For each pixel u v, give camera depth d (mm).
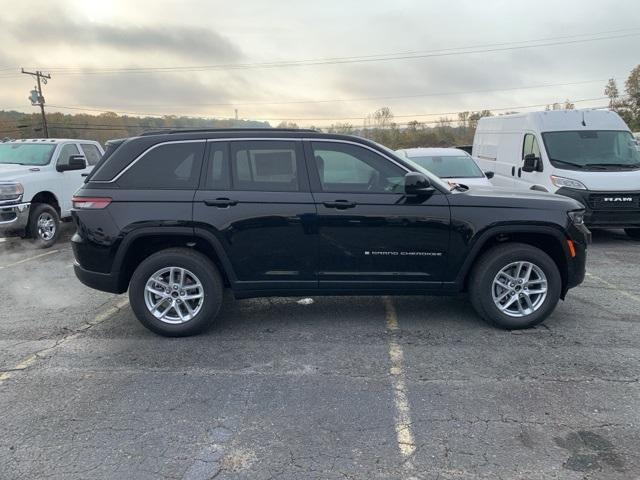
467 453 2959
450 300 5734
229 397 3643
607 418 3295
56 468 2869
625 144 9539
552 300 4742
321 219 4582
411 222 4602
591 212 8695
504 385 3752
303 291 4742
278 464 2881
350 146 4664
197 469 2846
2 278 7113
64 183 10094
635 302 5664
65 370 4113
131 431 3229
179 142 4707
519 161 10555
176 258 4621
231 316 5328
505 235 4836
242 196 4590
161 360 4281
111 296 6188
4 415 3441
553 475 2752
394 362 4172
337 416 3373
